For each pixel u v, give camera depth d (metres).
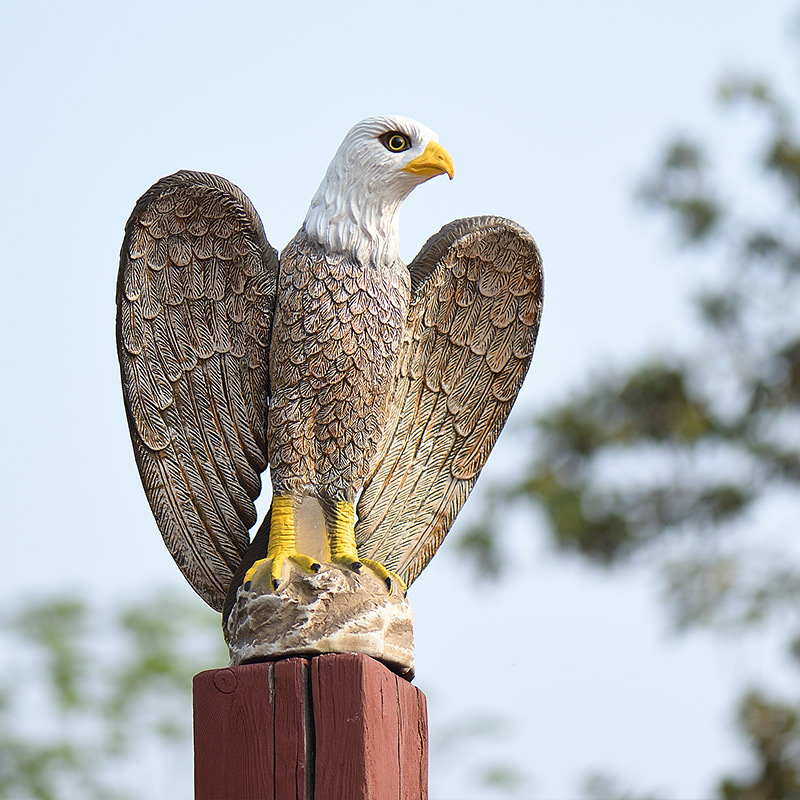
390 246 8.86
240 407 8.83
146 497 8.64
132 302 8.54
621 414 20.66
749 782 18.50
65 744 23.62
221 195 8.50
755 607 19.81
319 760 7.86
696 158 21.20
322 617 8.20
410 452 9.20
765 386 20.72
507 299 9.27
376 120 8.87
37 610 24.42
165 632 24.89
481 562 19.78
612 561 20.31
